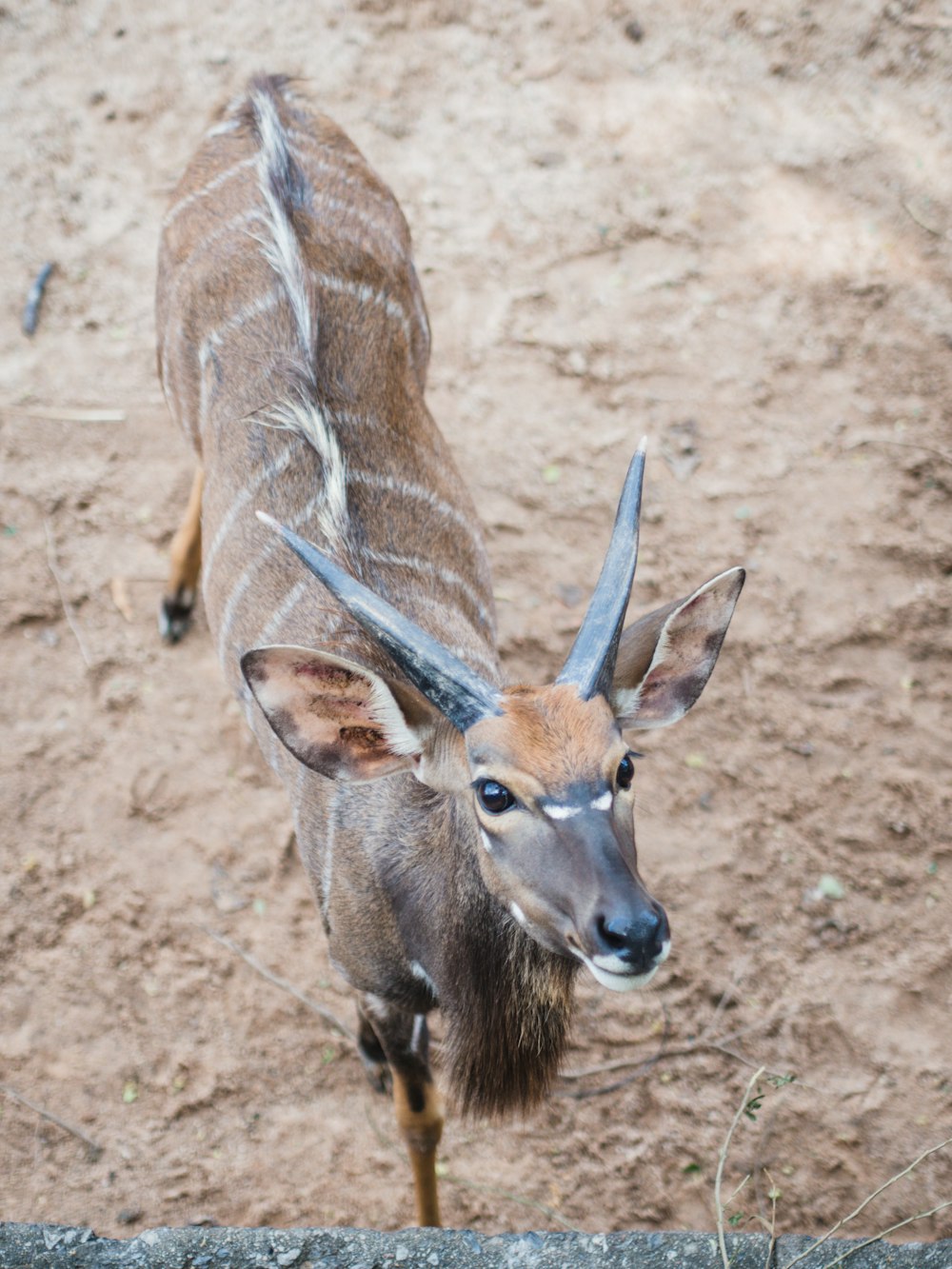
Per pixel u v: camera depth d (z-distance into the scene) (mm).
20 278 5398
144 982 3887
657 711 2693
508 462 4906
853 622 4527
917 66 6031
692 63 6047
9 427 4969
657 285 5352
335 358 3436
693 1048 3758
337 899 2988
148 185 5691
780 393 5062
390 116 5855
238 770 4277
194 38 6168
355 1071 3752
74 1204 3527
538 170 5695
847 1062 3734
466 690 2377
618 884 2162
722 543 4707
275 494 3312
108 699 4402
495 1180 3549
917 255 5430
